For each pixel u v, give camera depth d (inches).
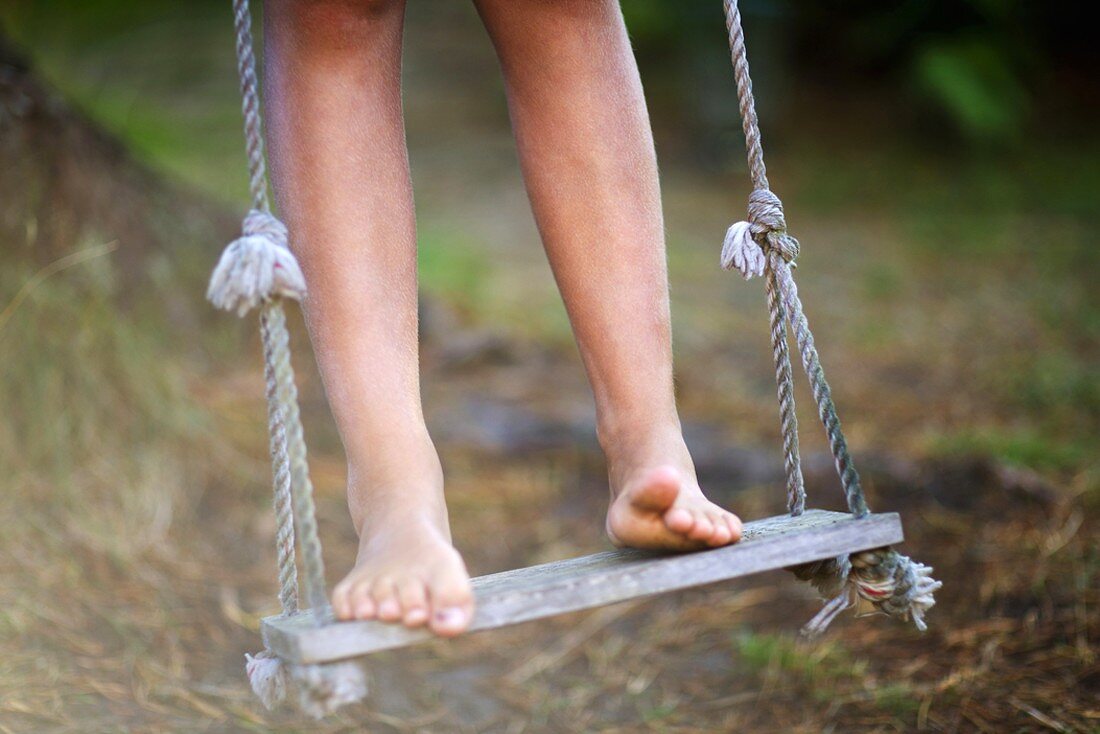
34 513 96.3
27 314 101.0
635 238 73.5
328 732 84.6
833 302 199.9
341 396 70.7
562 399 146.7
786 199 281.7
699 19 309.9
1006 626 91.8
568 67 73.2
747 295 202.7
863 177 298.2
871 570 70.4
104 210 115.2
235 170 197.8
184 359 122.8
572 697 89.5
